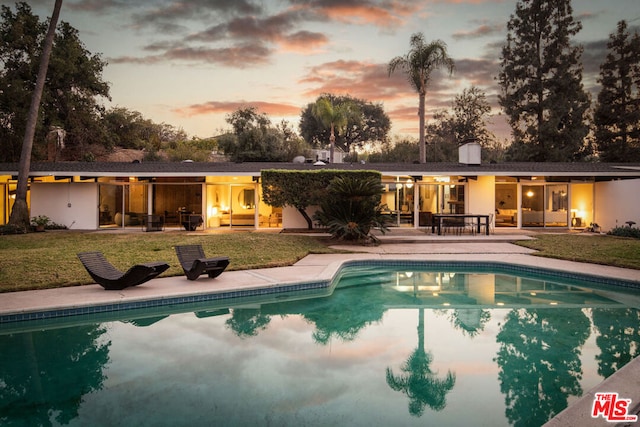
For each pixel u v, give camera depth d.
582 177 21.05
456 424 3.63
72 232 18.11
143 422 3.63
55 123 32.06
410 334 6.25
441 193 20.98
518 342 5.87
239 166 21.36
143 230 19.34
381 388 4.37
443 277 10.73
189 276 8.84
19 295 7.46
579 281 9.76
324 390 4.31
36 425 3.57
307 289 9.03
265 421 3.65
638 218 17.62
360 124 53.56
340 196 15.72
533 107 36.38
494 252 13.30
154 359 5.19
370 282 10.13
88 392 4.25
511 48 37.28
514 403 4.02
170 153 38.50
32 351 5.46
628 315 7.23
